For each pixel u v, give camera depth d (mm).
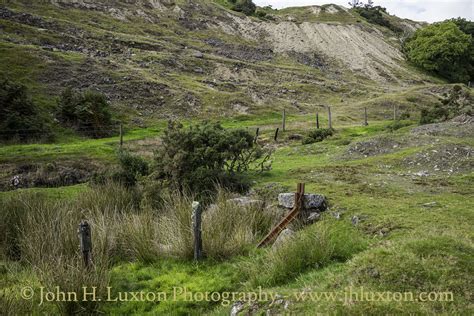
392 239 6781
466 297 4746
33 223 8641
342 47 80500
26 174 16812
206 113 38219
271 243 7980
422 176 12234
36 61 36625
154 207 10516
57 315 5926
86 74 37969
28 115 26547
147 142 25547
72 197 11805
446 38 77750
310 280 5953
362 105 46969
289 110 43219
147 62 48875
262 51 72562
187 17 77562
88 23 58969
